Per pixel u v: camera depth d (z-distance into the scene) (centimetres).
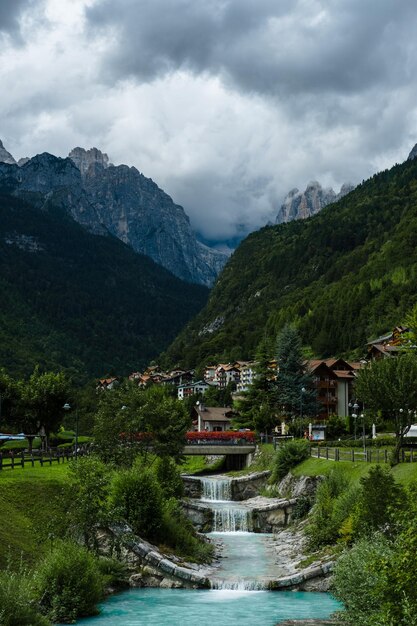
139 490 5453
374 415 9062
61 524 4669
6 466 6925
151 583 4850
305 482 7575
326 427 11994
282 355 14150
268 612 4103
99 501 5081
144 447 8144
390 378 6384
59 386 11069
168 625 3800
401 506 4219
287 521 7406
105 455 7525
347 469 6988
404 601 2167
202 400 19900
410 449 6925
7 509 5156
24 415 10944
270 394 13750
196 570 5088
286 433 12162
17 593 3130
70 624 3806
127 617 3978
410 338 8469
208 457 13412
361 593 3366
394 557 2341
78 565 4056
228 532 7425
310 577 4759
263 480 9544
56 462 7969
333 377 15062
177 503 6725
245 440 11925
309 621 3875
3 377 11319
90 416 14712
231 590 4741
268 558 5806
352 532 4650
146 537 5384
